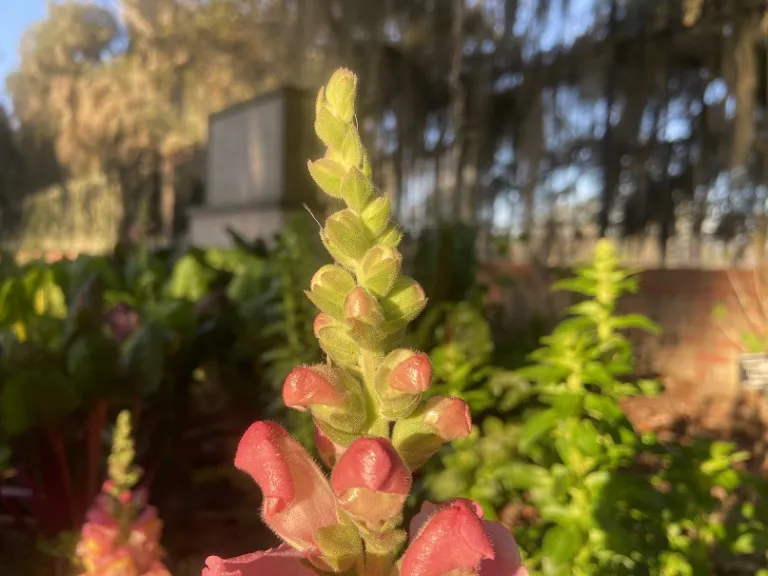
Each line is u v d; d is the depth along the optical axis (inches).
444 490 102.5
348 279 30.1
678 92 268.1
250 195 334.6
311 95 316.8
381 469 25.0
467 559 27.5
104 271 149.7
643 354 233.8
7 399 89.7
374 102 302.7
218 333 135.6
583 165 283.9
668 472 91.1
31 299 124.2
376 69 296.2
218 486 112.0
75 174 775.1
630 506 90.0
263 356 127.0
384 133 316.2
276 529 30.4
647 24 253.4
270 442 30.6
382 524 27.9
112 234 688.4
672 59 258.2
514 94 293.0
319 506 30.5
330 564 29.2
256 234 316.5
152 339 101.1
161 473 111.0
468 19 276.8
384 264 28.8
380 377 28.8
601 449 92.0
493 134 301.0
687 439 179.9
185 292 164.9
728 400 217.2
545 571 84.2
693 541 94.1
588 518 85.4
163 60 480.1
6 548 95.1
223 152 360.5
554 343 100.8
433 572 27.7
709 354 234.4
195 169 642.2
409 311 29.9
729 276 236.2
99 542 66.7
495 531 34.3
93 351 95.8
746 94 232.7
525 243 262.5
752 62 231.1
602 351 106.8
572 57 270.7
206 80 488.7
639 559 87.0
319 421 29.7
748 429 187.2
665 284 244.4
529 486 93.1
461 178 300.0
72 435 101.9
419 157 313.7
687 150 269.6
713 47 247.3
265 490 29.6
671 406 211.2
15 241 735.1
